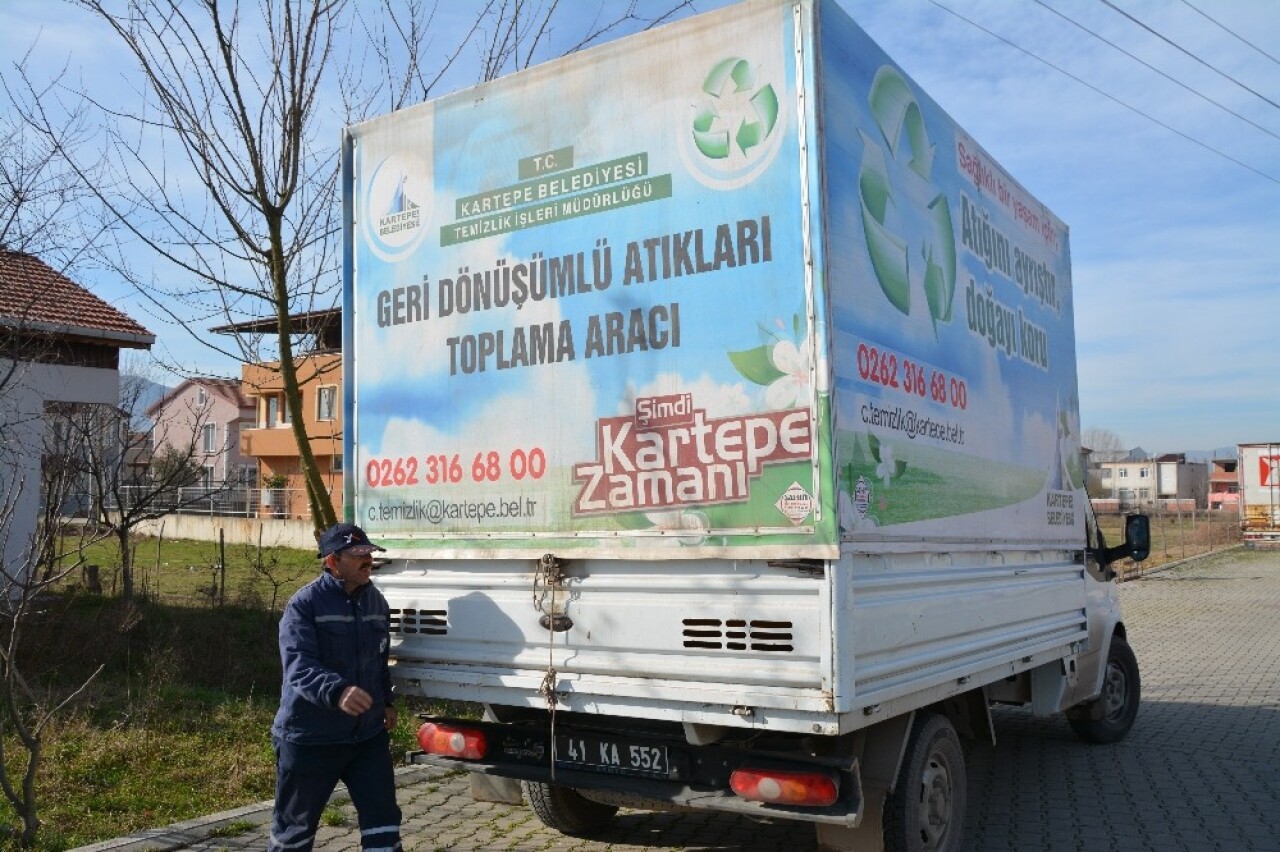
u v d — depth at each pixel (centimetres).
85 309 1497
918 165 491
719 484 413
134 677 912
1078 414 731
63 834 543
